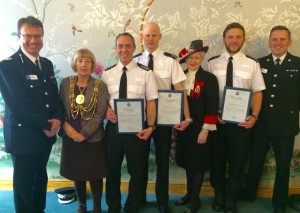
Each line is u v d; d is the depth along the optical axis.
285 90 2.44
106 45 2.79
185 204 2.74
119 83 2.26
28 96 2.03
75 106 2.21
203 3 2.68
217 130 2.55
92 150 2.27
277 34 2.38
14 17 2.79
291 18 2.67
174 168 2.94
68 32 2.80
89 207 2.67
